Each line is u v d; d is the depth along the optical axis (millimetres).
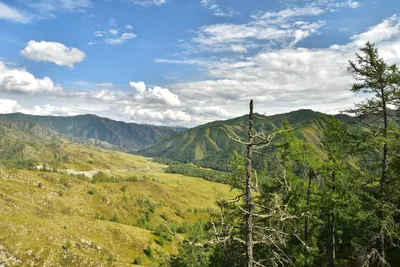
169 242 127750
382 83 19359
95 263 67562
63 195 166375
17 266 63594
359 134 20734
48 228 86562
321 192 24578
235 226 9750
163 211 198250
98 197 186125
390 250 26312
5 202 100438
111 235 114688
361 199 20797
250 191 9477
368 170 21484
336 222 26656
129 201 194125
